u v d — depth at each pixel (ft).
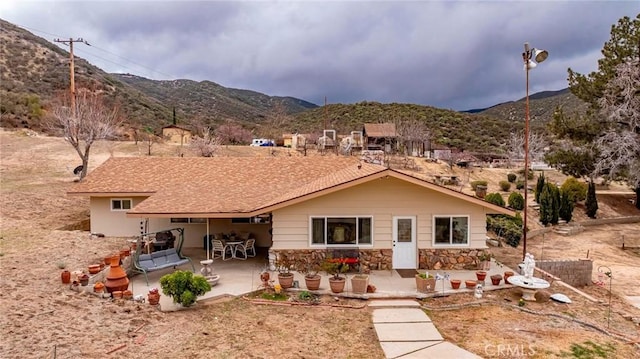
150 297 35.27
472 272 47.55
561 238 78.13
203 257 54.70
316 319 34.78
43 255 47.47
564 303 40.19
